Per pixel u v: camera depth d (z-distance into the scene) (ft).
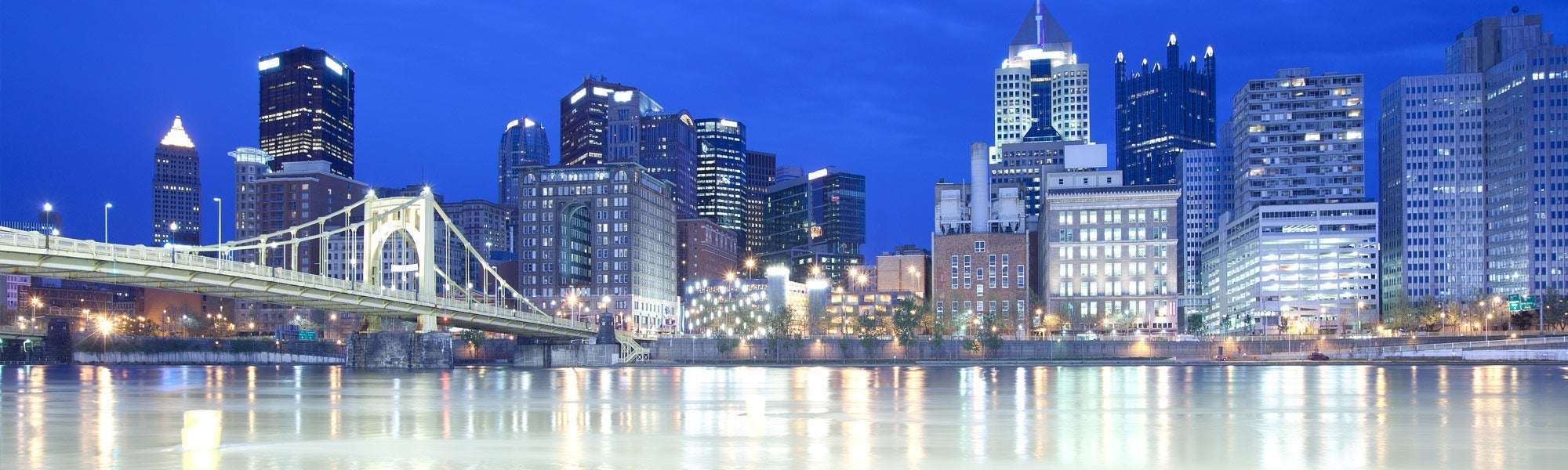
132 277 433.07
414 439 217.56
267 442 212.64
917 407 313.53
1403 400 341.41
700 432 232.73
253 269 478.18
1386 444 213.66
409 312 623.36
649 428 241.76
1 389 419.74
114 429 237.45
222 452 195.93
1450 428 247.09
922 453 197.88
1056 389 413.18
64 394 380.58
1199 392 387.55
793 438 222.28
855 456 193.36
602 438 220.84
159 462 181.78
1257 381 470.80
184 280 446.60
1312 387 420.77
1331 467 183.01
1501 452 202.49
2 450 197.06
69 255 387.34
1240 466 183.11
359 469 174.81
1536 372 577.84
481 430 237.04
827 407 313.12
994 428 246.47
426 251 652.48
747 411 271.08
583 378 540.52
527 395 375.04
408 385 450.30
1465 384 445.37
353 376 561.02
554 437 222.07
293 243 570.87
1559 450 206.39
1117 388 418.92
